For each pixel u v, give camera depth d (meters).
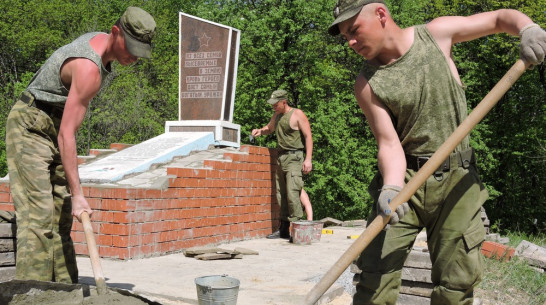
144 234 6.55
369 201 23.00
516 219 26.61
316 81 21.59
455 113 2.87
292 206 8.70
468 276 2.83
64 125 3.53
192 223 7.42
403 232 2.94
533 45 2.65
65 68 3.61
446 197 2.85
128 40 3.56
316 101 21.05
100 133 26.94
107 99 24.94
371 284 2.96
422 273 4.29
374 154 24.27
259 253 7.22
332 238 9.20
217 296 3.40
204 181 7.70
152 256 6.67
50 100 3.70
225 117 10.06
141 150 8.76
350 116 23.92
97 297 3.04
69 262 3.96
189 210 7.37
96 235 6.40
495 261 7.45
